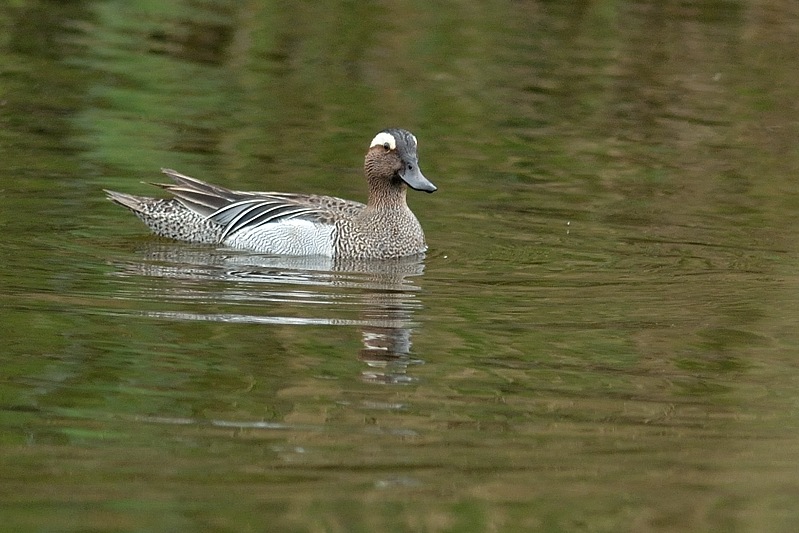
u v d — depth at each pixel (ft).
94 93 74.28
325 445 34.14
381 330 43.98
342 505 30.71
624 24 92.53
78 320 43.42
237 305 46.29
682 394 38.75
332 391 38.04
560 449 34.50
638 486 32.42
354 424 35.63
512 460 33.71
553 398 38.17
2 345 40.55
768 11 94.43
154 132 69.00
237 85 77.77
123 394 37.11
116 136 67.77
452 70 82.17
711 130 73.82
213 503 30.53
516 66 83.25
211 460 32.94
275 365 40.11
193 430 34.78
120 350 40.73
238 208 55.88
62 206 57.88
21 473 31.73
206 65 81.20
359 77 80.33
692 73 82.94
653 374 40.47
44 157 63.98
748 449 34.76
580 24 92.12
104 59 80.69
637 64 84.43
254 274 50.98
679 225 58.95
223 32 87.51
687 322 45.88
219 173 63.57
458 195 62.39
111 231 55.83
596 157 68.90
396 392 38.22
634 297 48.93
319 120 72.38
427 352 41.96
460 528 29.68
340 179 64.39
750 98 79.20
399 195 56.29
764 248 55.98
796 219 60.23
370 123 72.28
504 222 58.85
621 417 36.88
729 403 38.14
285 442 34.24
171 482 31.60
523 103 76.79
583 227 58.44
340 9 93.35
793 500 31.78
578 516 30.60
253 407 36.55
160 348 41.16
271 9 92.79
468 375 39.91
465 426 35.81
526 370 40.50
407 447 34.22
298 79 79.30
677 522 30.37
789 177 66.69
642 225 58.90
